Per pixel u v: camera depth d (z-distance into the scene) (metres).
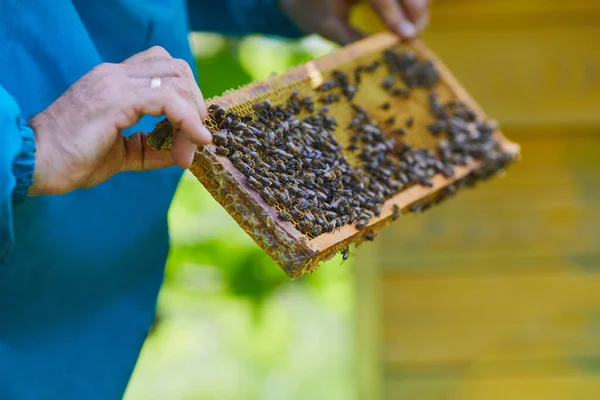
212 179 1.56
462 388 2.37
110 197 1.70
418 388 2.37
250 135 1.59
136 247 1.73
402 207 1.70
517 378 2.38
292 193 1.57
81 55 1.64
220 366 3.43
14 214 1.61
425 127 1.85
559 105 2.30
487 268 2.35
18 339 1.65
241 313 3.45
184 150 1.52
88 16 1.69
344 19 2.10
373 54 1.84
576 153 2.34
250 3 2.07
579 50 2.29
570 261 2.36
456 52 2.28
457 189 1.83
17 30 1.61
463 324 2.37
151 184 1.73
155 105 1.49
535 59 2.29
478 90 2.29
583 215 2.36
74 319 1.69
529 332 2.38
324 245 1.56
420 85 1.88
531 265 2.36
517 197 2.35
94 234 1.69
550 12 2.27
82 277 1.69
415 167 1.76
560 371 2.38
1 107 1.46
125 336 1.73
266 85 1.66
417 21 1.93
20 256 1.63
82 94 1.50
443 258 2.34
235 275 2.70
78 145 1.49
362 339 2.56
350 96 1.76
